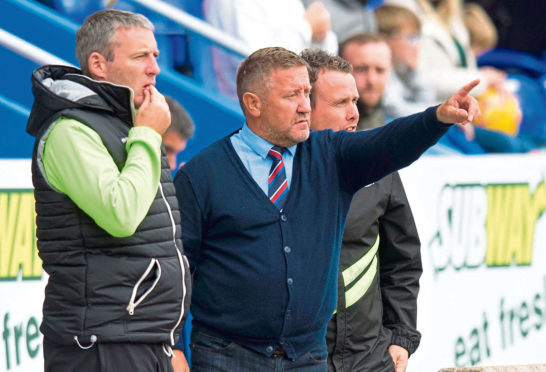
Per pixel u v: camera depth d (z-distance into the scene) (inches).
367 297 486.6
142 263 372.8
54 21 713.0
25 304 621.0
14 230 622.2
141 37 398.3
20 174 626.5
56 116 370.6
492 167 750.5
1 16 702.5
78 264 368.5
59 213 370.6
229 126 743.1
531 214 761.0
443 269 727.7
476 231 741.3
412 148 395.9
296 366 420.5
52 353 379.9
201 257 430.6
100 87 377.1
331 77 491.5
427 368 718.5
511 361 745.6
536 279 757.9
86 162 362.3
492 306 740.7
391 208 501.4
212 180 423.2
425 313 719.1
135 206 360.2
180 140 685.3
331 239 422.0
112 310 367.9
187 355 637.9
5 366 612.7
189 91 732.7
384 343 496.1
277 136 421.4
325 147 430.9
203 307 427.5
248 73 423.2
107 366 367.9
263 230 415.2
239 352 418.9
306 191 421.7
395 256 510.9
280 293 412.2
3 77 684.1
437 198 730.2
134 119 385.7
